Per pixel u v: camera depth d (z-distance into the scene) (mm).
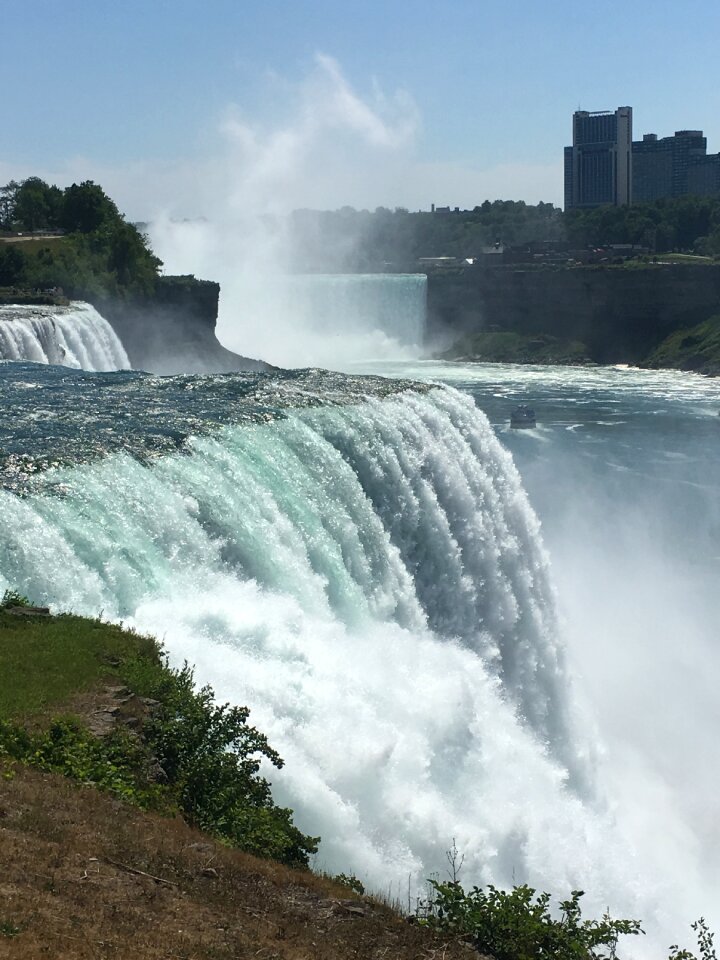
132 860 13148
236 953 11727
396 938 13180
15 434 30594
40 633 19844
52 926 11203
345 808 18375
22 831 13117
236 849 14555
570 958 13797
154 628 21641
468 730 24094
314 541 28641
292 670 21609
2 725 16000
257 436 31594
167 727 16859
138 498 25844
